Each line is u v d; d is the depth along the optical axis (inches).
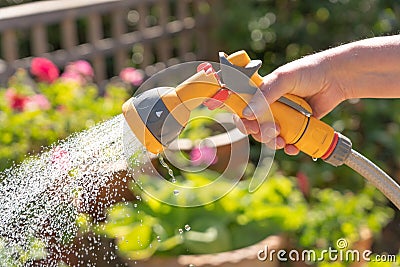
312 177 174.1
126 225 107.6
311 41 230.1
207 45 247.4
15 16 185.6
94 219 102.2
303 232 123.8
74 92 162.1
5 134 137.8
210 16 245.0
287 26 229.6
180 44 243.1
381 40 63.5
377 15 226.2
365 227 129.0
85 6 203.3
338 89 63.7
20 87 160.1
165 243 108.9
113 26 216.7
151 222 110.1
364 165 61.9
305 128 60.5
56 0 212.5
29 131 140.3
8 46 187.3
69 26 201.6
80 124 146.5
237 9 237.3
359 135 198.7
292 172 178.9
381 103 197.6
